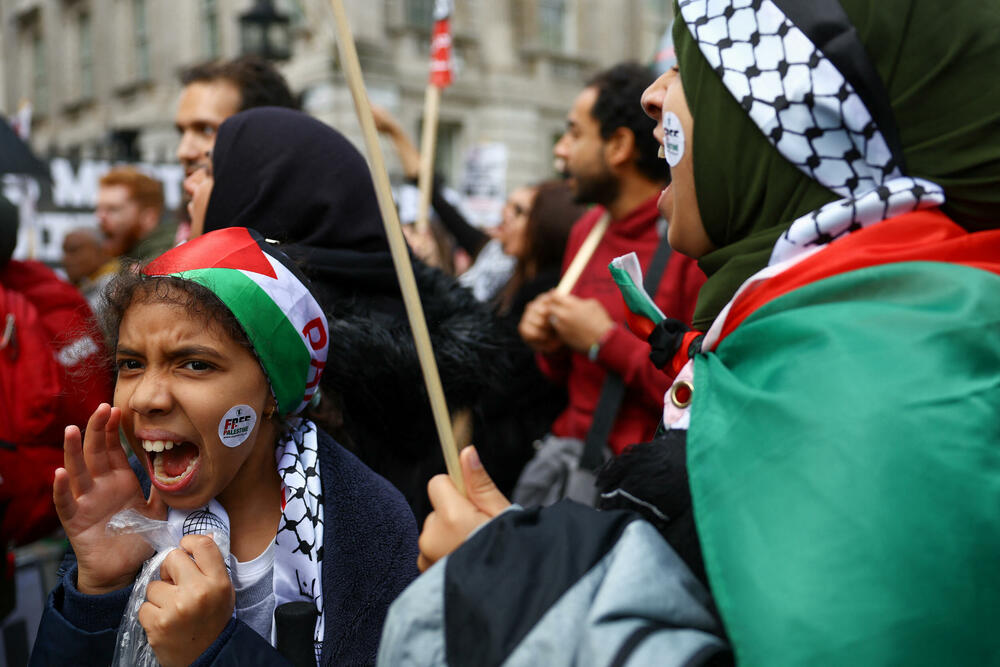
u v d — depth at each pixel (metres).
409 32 12.00
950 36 0.78
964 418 0.65
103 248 4.23
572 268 2.18
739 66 0.82
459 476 0.85
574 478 1.99
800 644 0.61
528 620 0.69
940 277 0.72
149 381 0.94
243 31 7.18
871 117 0.79
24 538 1.93
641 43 15.11
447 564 0.73
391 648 0.72
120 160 5.36
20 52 18.52
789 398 0.68
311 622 0.94
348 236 1.51
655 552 0.72
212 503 1.01
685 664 0.65
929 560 0.61
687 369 0.88
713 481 0.70
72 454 0.94
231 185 1.51
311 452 1.08
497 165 5.67
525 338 2.16
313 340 1.04
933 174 0.80
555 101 13.96
